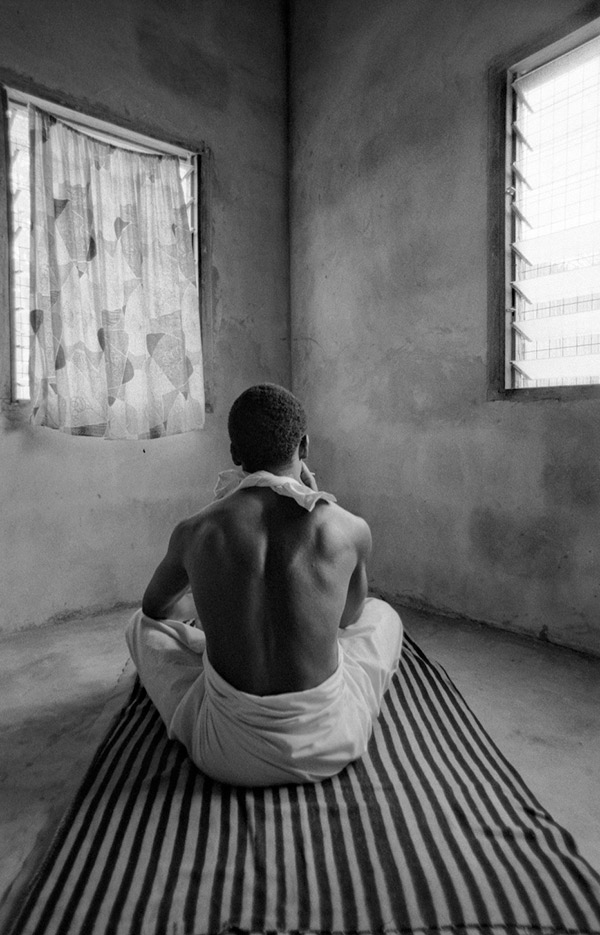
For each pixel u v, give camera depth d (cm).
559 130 250
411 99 301
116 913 106
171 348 322
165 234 321
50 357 277
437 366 295
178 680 163
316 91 359
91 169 292
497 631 271
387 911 106
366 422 335
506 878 113
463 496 286
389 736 169
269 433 142
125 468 315
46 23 283
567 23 237
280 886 112
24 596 282
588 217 244
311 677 138
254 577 134
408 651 233
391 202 314
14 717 193
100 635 275
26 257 286
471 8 272
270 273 376
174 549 150
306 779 142
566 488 246
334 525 141
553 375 252
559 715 191
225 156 352
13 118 282
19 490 279
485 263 272
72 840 125
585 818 138
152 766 154
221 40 349
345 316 346
